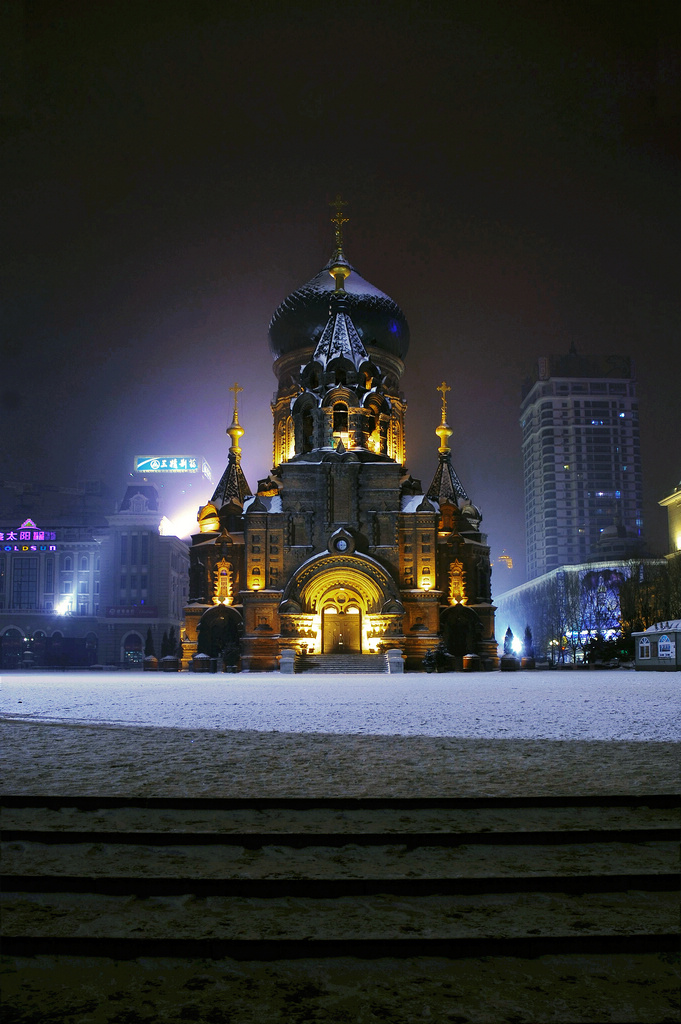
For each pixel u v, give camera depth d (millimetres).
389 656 74312
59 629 141500
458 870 10883
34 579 144625
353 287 95438
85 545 145000
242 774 15320
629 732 21297
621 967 9008
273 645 79875
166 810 13188
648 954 9266
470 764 16375
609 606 137375
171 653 95312
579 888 10523
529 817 12844
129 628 138250
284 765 16312
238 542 88938
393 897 10391
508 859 11359
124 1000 8391
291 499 83688
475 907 10172
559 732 21328
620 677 61594
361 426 86312
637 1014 8102
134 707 30547
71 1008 8250
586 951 9258
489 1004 8289
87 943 9281
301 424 87375
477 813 13023
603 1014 8109
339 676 67750
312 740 19844
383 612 78625
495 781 14609
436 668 75438
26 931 9469
